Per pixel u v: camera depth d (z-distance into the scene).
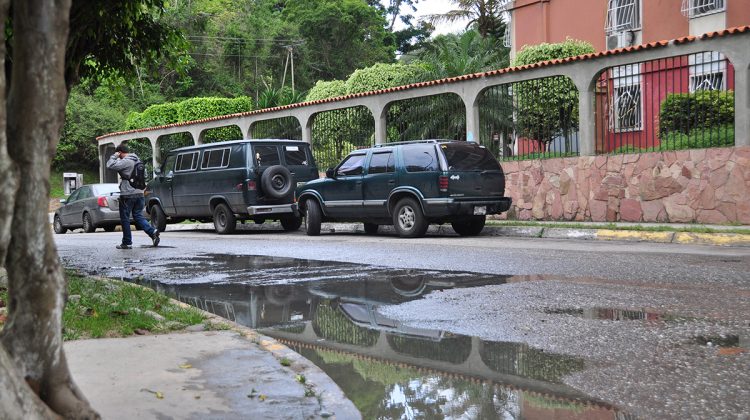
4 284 8.01
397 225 14.64
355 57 66.50
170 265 10.78
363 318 6.39
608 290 7.11
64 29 2.80
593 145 15.63
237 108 38.62
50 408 2.79
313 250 12.28
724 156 13.44
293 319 6.48
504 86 17.05
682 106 14.34
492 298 6.95
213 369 4.57
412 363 4.80
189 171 18.75
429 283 8.07
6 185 2.58
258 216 18.00
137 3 8.23
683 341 5.02
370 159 15.13
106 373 4.46
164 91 57.25
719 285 7.18
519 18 24.98
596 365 4.53
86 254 12.76
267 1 71.56
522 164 16.84
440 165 13.79
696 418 3.52
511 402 3.89
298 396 4.03
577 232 13.62
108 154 33.41
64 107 2.85
